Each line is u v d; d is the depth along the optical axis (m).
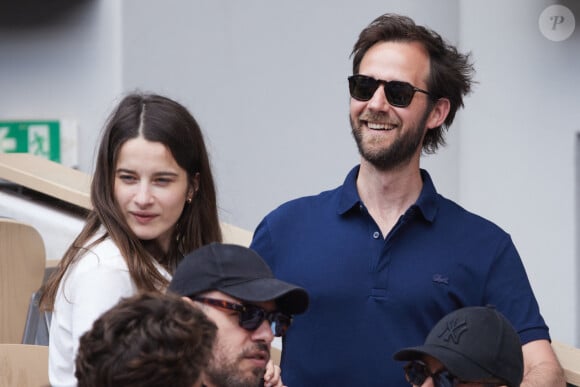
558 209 18.64
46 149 20.44
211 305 7.40
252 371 7.43
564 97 18.52
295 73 20.30
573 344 18.55
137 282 8.92
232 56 20.12
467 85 10.05
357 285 9.20
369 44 9.71
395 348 9.09
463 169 19.59
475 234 9.43
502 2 19.03
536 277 18.91
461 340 7.83
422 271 9.21
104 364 5.94
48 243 14.73
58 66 20.44
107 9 20.17
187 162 9.38
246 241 13.11
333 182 20.30
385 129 9.43
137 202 9.11
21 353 9.45
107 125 9.32
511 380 7.86
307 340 9.23
